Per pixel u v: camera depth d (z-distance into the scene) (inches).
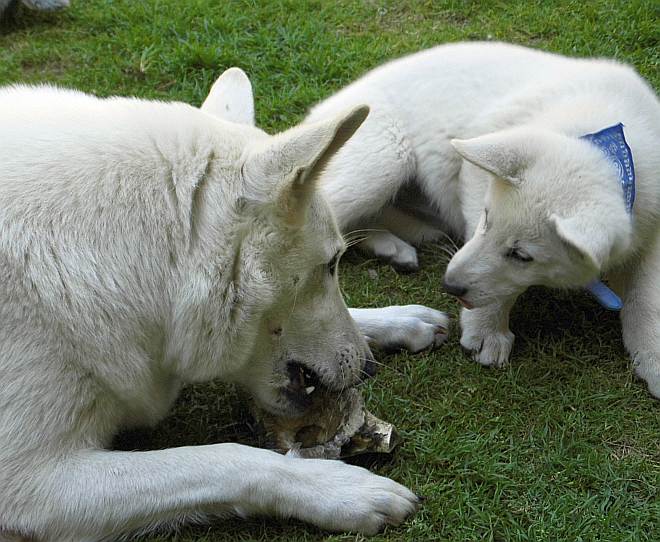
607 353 74.9
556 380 73.0
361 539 62.6
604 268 73.0
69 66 101.3
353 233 83.7
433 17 108.7
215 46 100.1
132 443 68.0
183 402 70.4
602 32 103.3
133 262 61.2
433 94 83.4
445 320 76.2
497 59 83.7
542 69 82.4
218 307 61.7
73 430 61.4
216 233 61.1
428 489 65.5
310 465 62.9
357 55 101.1
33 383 60.4
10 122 62.7
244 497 61.7
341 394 66.2
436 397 71.8
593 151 71.6
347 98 85.0
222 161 61.6
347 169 82.6
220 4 107.7
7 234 60.5
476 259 72.9
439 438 68.3
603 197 69.7
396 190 84.3
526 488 66.2
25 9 108.4
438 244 85.7
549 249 71.1
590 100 77.4
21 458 60.3
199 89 96.7
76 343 60.8
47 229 60.7
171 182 61.6
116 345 61.4
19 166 61.4
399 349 74.5
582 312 77.9
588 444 68.9
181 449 62.3
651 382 72.2
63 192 61.1
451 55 84.7
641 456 68.5
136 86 97.7
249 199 60.8
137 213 61.3
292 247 61.8
